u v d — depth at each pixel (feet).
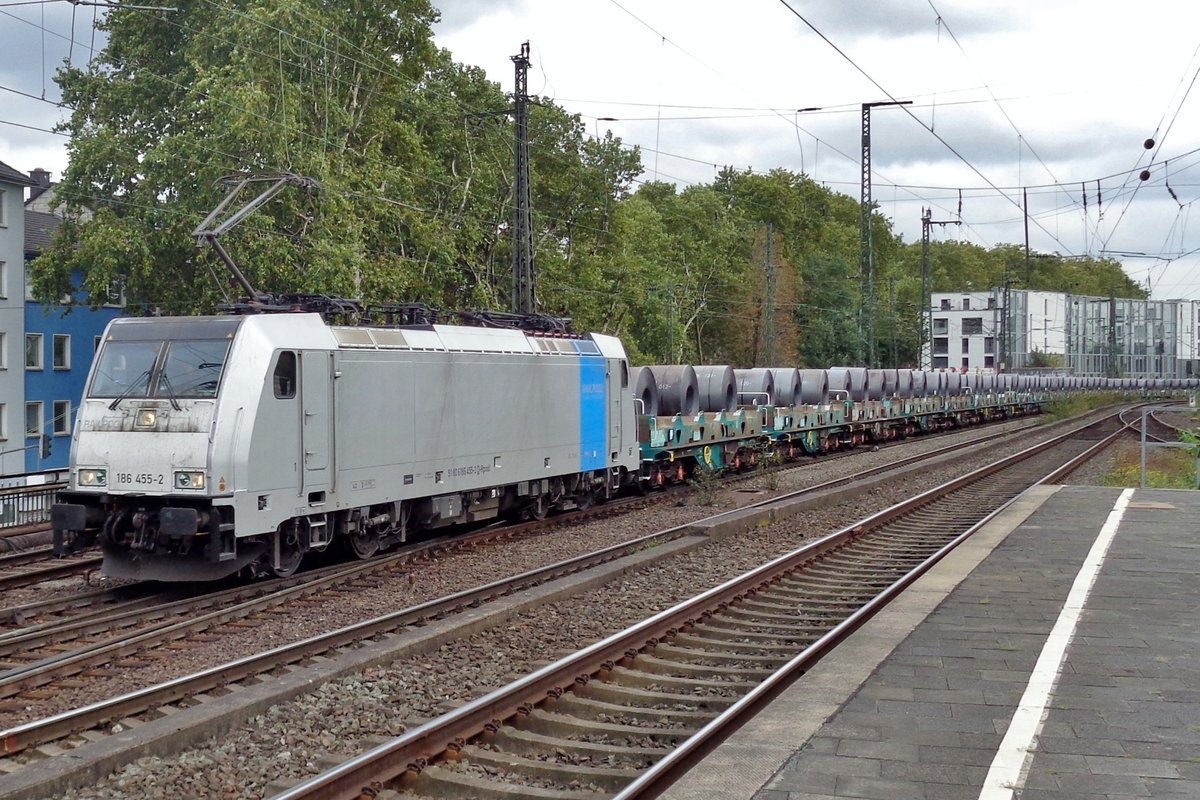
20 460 150.20
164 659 33.83
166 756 23.40
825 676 26.30
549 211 175.01
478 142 157.48
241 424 43.78
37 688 30.83
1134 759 20.43
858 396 140.56
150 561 44.78
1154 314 408.87
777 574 45.65
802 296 269.03
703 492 76.84
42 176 196.13
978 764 20.22
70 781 21.30
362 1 133.08
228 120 108.78
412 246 138.31
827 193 336.70
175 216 115.14
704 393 97.14
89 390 45.98
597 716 26.86
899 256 393.91
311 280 108.58
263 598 41.70
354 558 53.93
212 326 45.65
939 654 28.40
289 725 25.67
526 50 107.86
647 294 202.80
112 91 128.16
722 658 32.35
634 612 39.11
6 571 50.39
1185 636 30.25
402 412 53.52
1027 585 38.04
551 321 71.77
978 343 347.97
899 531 60.64
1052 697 24.43
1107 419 210.18
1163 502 64.03
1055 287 431.02
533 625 36.55
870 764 20.25
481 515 61.57
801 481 92.38
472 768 23.04
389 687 28.94
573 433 69.56
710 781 19.45
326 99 117.50
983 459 113.91
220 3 120.67
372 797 21.22
